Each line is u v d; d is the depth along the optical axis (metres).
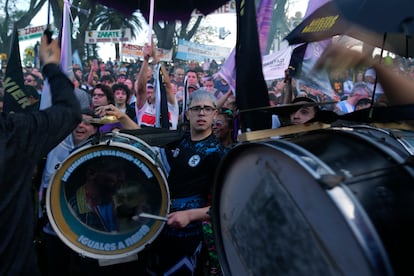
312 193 1.00
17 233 1.29
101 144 1.81
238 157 1.31
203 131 2.10
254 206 1.23
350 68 2.01
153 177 1.82
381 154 1.08
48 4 2.70
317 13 1.81
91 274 2.40
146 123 3.50
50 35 1.54
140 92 3.46
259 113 1.85
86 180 1.84
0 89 4.76
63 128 1.39
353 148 1.10
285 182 1.10
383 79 1.92
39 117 1.34
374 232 0.88
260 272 1.22
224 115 3.06
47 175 2.36
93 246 1.80
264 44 2.39
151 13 3.03
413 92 1.87
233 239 1.37
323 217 0.98
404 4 1.19
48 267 2.50
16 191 1.27
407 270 0.89
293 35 1.94
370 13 1.28
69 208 1.82
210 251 1.95
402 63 2.30
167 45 9.16
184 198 2.02
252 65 1.84
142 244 1.81
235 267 1.38
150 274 2.10
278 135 1.39
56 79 1.49
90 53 10.91
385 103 2.10
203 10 3.23
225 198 1.42
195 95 2.12
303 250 1.05
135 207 1.82
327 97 3.83
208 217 1.78
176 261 2.01
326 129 1.28
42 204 2.36
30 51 7.55
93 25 10.78
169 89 3.32
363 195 0.95
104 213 1.84
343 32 1.59
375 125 1.63
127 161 1.83
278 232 1.13
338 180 0.93
